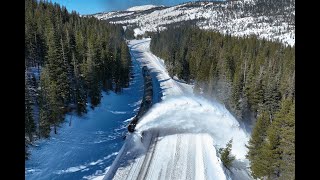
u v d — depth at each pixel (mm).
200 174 28625
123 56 77438
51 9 90438
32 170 29562
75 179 29094
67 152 34688
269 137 26297
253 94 49875
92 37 66625
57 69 44344
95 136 41219
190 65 83125
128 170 29719
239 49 87812
